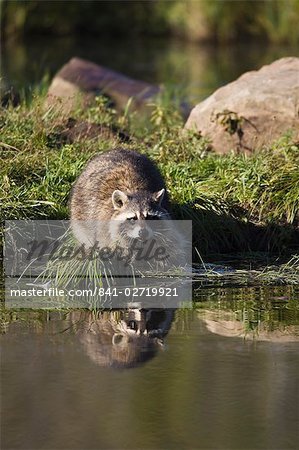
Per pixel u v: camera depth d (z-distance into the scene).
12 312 10.70
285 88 15.24
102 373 8.73
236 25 39.03
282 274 12.19
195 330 10.03
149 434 7.51
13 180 13.48
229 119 15.22
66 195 13.39
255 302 11.05
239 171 13.99
